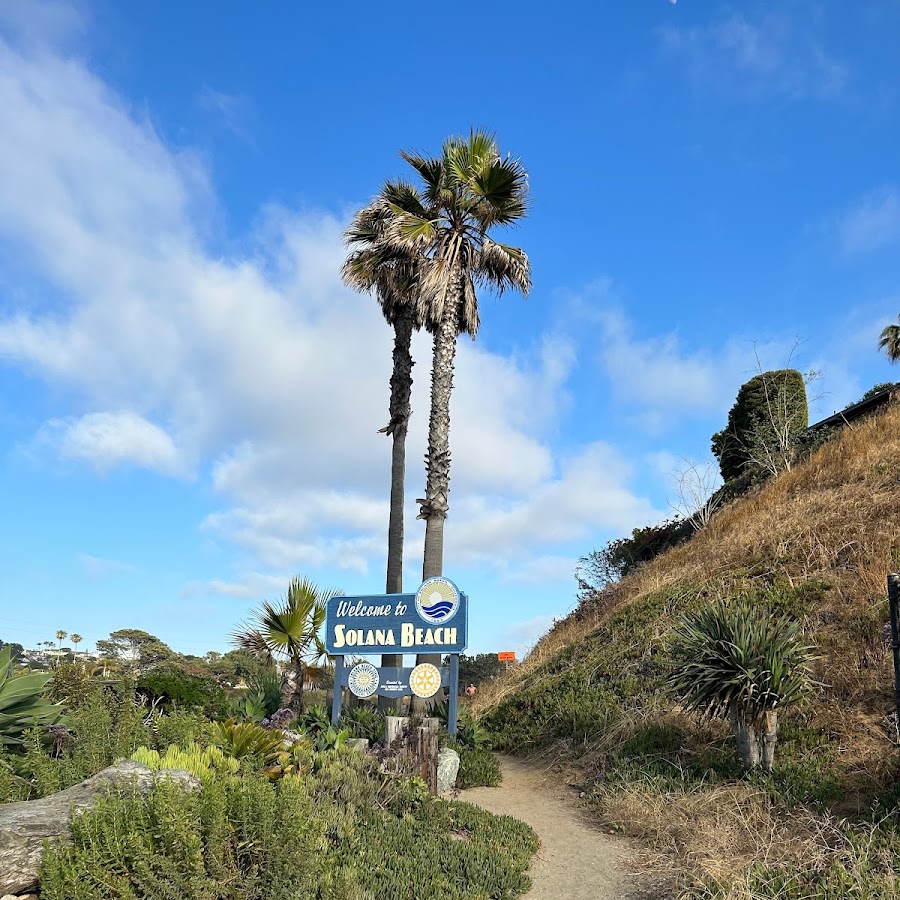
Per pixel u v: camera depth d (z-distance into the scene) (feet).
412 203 54.49
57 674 34.83
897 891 17.26
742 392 96.53
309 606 42.86
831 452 63.36
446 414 48.96
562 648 63.26
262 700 40.42
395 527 57.82
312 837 16.76
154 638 104.58
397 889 18.95
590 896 20.88
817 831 21.49
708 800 25.71
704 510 81.15
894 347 96.02
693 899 19.03
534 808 31.12
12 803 17.26
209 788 16.05
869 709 29.27
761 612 39.40
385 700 47.37
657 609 50.88
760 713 28.07
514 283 53.62
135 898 13.80
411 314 60.70
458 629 39.81
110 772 17.78
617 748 35.24
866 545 41.88
